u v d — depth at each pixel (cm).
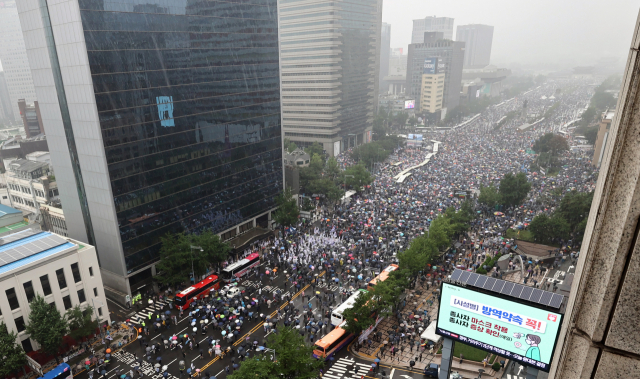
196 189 8862
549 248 9150
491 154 18725
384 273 7500
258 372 4575
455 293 4291
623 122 482
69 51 6706
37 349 5972
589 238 563
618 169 493
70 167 7675
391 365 5844
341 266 8562
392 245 9288
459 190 12525
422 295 7625
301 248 9394
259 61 10019
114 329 6800
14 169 12812
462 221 9844
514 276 8288
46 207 11512
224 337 6381
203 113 8738
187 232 8794
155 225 8088
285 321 6669
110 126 7050
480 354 5991
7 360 5206
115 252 7581
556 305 3794
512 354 4059
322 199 13225
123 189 7412
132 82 7281
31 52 7294
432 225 8800
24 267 5769
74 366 5819
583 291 544
